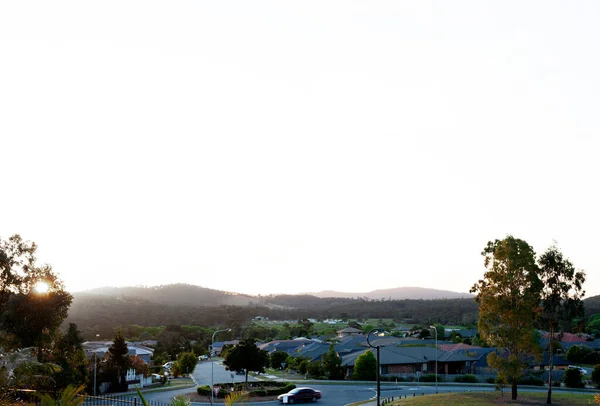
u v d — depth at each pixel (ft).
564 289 192.24
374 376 318.04
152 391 272.72
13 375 95.14
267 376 353.51
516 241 191.52
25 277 202.90
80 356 221.05
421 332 563.07
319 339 590.96
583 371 324.39
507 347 193.47
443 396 202.49
